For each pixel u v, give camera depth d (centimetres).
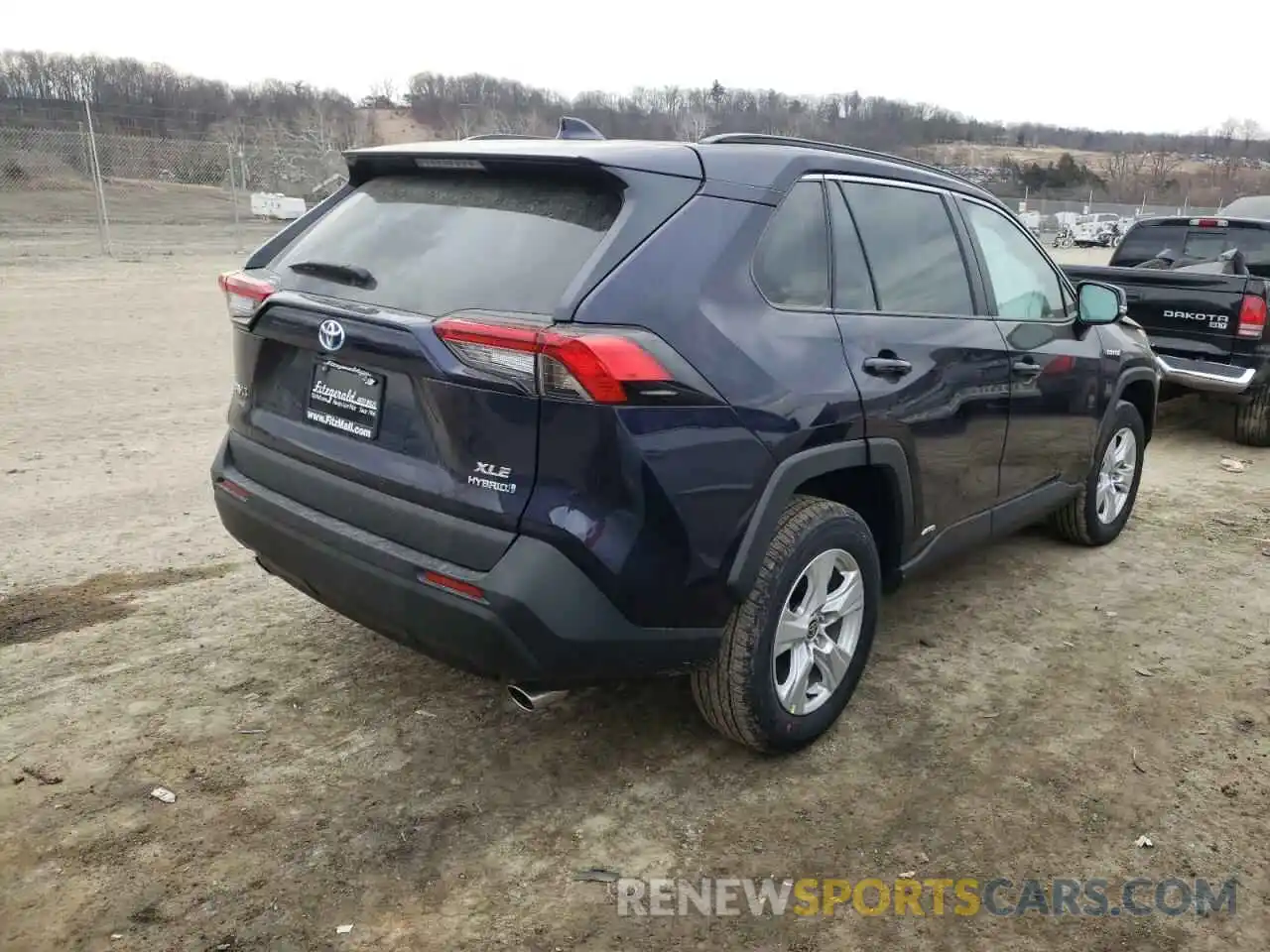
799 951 251
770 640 304
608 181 281
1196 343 747
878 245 350
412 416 279
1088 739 348
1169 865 285
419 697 362
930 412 352
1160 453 772
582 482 258
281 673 376
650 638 276
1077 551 536
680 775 321
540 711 355
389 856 279
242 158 2895
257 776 313
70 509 539
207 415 751
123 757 320
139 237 2258
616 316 260
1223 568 515
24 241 2036
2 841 279
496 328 254
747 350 285
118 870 270
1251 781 325
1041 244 461
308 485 307
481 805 303
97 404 768
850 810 306
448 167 313
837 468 314
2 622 407
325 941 248
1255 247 878
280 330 310
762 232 302
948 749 340
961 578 493
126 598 435
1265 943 257
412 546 279
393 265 298
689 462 269
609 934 254
